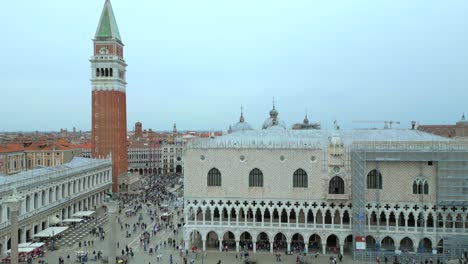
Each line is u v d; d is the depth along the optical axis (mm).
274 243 114688
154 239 124312
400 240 106438
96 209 167875
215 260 104438
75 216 147500
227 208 112500
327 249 112312
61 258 101562
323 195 108750
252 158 112000
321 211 109750
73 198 150125
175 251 112500
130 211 159625
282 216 117938
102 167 185750
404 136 124688
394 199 107312
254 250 111188
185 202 113438
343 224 109562
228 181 112500
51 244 115375
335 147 109062
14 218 80000
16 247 80062
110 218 90938
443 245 104125
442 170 104062
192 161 113562
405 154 105188
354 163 106250
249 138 124375
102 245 117250
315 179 109875
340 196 107312
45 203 130500
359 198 105375
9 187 108812
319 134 129500
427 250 106000
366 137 124812
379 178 108250
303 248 113312
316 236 115875
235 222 112062
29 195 119688
